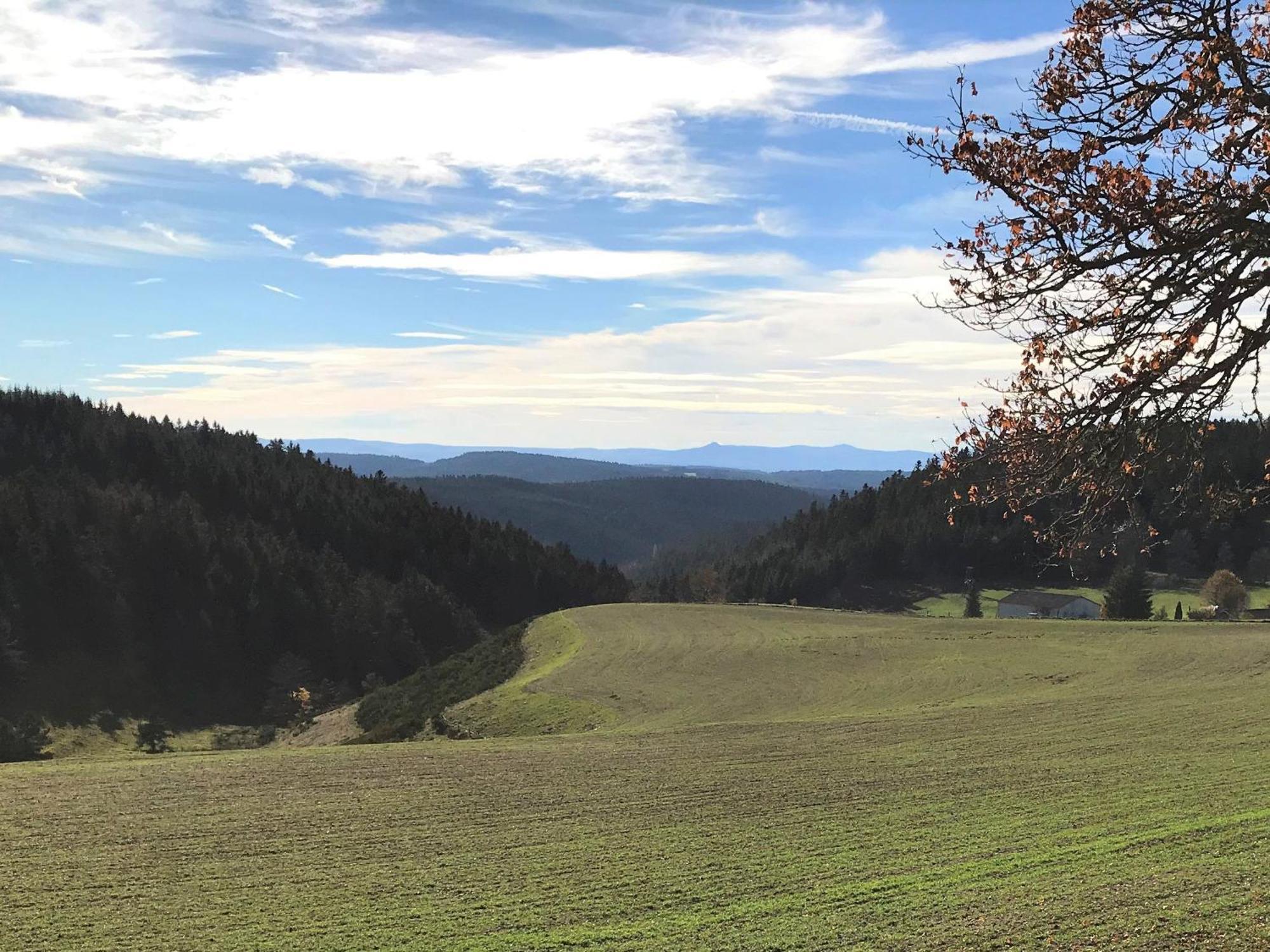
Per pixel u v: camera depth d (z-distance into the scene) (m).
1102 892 10.12
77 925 12.12
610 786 20.08
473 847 15.49
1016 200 6.43
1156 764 19.78
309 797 19.25
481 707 40.88
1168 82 6.39
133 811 18.11
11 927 12.10
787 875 13.01
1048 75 6.71
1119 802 16.33
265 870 14.38
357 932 11.51
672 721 33.88
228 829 16.83
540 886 13.14
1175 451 6.97
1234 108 5.98
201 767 22.55
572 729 35.22
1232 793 16.30
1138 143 6.45
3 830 16.78
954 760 21.69
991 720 27.22
